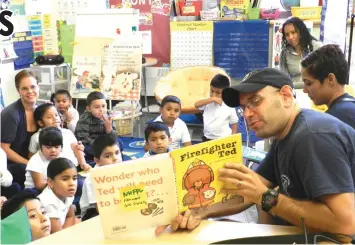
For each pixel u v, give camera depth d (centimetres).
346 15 433
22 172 307
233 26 491
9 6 493
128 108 498
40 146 284
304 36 381
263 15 505
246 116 135
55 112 326
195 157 133
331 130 129
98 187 130
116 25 432
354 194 126
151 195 133
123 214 133
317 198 124
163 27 570
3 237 134
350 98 200
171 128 357
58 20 570
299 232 137
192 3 544
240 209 154
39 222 189
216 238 135
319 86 198
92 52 439
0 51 486
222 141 134
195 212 140
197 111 452
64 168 235
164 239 135
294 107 138
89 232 141
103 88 437
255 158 285
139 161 132
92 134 367
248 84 133
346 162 126
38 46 550
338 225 121
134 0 570
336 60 193
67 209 247
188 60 520
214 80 382
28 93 320
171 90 480
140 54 426
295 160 132
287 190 141
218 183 136
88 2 562
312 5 519
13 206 187
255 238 126
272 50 472
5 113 315
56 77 530
